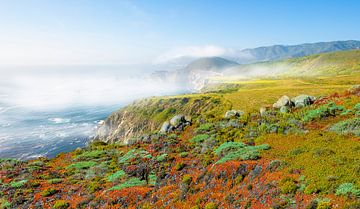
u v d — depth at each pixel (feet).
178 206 79.92
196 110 496.64
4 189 120.26
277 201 60.70
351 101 140.15
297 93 419.95
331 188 58.13
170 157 124.57
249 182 74.18
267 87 614.75
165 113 542.16
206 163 98.63
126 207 90.48
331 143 88.43
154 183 103.30
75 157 167.63
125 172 122.01
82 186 114.83
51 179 129.90
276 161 76.33
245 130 133.08
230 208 68.28
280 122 134.00
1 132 595.88
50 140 532.73
